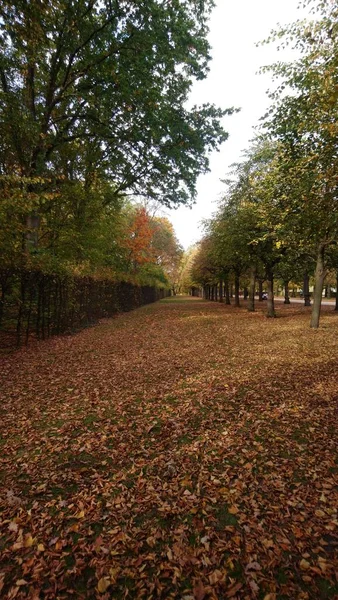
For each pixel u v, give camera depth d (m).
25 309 10.29
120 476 3.36
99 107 14.34
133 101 13.76
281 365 7.28
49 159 15.89
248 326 14.59
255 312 22.84
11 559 2.38
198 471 3.43
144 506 2.90
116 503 2.95
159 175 17.78
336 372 6.50
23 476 3.42
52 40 12.29
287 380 6.20
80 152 18.44
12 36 9.80
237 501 2.93
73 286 13.86
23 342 10.59
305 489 3.04
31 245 12.41
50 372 7.22
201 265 32.59
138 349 9.76
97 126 15.07
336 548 2.36
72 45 12.84
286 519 2.68
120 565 2.29
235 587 2.08
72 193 16.02
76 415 4.94
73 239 16.48
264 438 4.07
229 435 4.18
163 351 9.40
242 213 16.31
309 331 12.02
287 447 3.83
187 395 5.66
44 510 2.89
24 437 4.28
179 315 22.25
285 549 2.37
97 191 18.84
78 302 15.08
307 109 5.52
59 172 16.30
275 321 16.22
